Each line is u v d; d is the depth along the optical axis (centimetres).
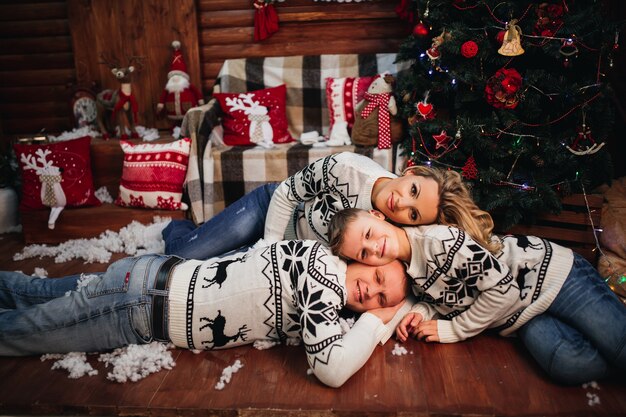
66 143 292
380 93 289
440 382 156
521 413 142
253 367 165
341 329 166
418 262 166
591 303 158
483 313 163
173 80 333
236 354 173
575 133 231
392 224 177
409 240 167
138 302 165
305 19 338
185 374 163
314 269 157
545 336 160
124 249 270
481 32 239
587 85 223
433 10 246
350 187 179
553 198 231
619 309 157
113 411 150
